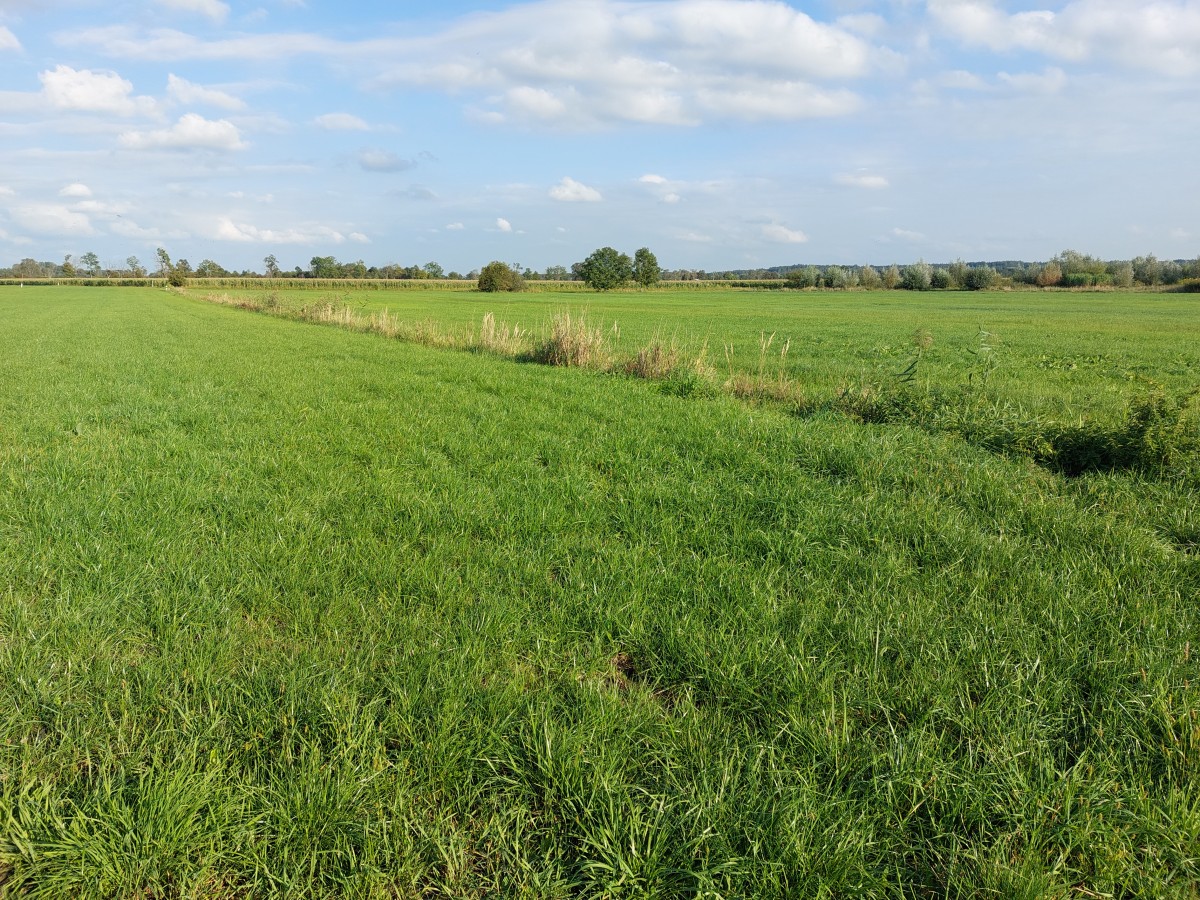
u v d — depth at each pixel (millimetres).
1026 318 43312
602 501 6262
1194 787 2668
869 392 10492
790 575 4668
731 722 3133
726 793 2648
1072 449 7695
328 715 3023
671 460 7621
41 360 17062
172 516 5629
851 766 2809
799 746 2941
